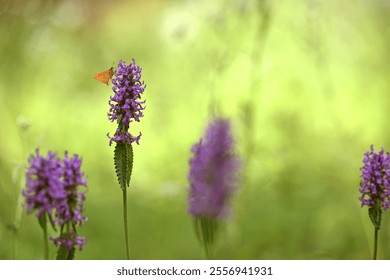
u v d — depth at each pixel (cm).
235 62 1148
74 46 1238
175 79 1216
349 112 1092
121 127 429
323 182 855
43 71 1151
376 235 458
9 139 912
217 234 573
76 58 1233
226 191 542
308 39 874
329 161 873
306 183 861
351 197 816
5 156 863
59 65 1196
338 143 900
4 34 1012
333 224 793
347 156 841
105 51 1334
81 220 432
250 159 811
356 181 831
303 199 814
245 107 792
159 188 783
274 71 1155
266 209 808
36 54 1077
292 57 1210
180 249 792
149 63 1301
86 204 891
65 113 1139
